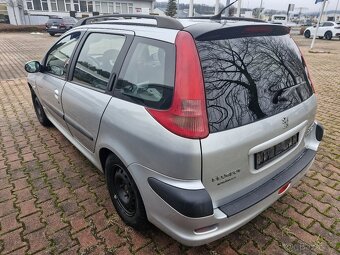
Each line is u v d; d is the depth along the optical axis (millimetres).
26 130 4531
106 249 2297
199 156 1699
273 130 2031
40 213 2682
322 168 3461
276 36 2320
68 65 3098
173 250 2289
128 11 44156
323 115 5320
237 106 1864
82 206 2773
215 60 1834
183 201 1739
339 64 11602
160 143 1807
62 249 2297
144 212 2213
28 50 14992
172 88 1802
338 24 27609
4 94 6617
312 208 2764
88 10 41844
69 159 3629
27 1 38688
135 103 2055
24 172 3346
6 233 2451
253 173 2021
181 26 1933
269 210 2730
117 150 2184
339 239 2408
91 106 2502
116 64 2336
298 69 2439
